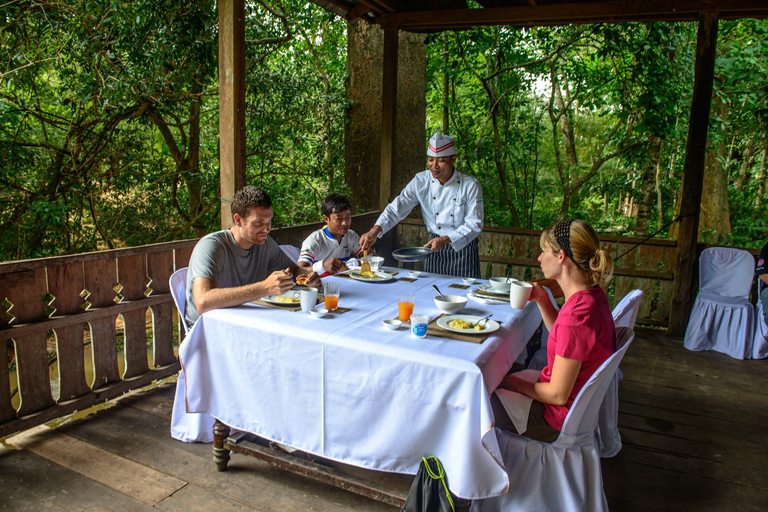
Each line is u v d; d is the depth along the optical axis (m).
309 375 1.88
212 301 2.11
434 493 1.70
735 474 2.41
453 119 8.05
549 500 1.80
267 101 6.43
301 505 2.05
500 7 4.46
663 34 6.21
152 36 4.84
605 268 1.70
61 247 6.05
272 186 6.80
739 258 4.21
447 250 3.64
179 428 2.50
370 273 2.86
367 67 6.95
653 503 2.17
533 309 2.43
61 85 5.47
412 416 1.70
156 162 6.47
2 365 2.40
